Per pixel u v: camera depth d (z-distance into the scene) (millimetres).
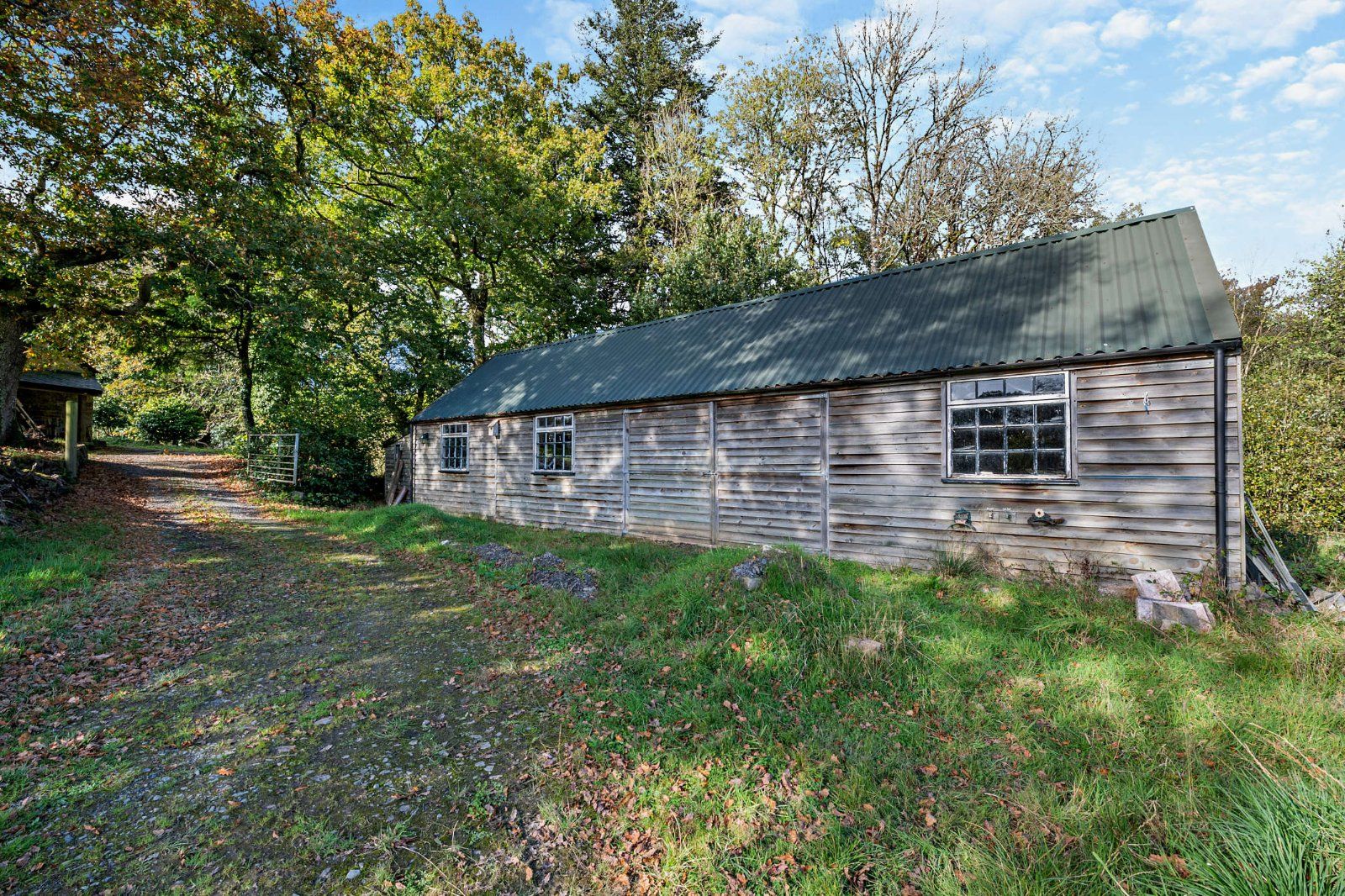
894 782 3371
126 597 6867
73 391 21875
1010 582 7094
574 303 27047
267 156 14633
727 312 13008
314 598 7379
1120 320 6941
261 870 2750
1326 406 10492
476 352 24531
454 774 3545
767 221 26797
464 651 5605
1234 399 6137
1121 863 2648
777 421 9680
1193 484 6285
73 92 10984
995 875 2564
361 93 19656
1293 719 3752
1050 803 3088
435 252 23453
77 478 14820
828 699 4332
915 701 4320
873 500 8602
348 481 19062
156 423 32062
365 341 22344
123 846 2914
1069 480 6973
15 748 3760
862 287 10828
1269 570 6293
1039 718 4055
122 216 12523
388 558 9812
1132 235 8336
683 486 11000
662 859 2822
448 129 22391
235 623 6410
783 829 3004
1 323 12945
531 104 23812
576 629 6023
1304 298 15398
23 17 10156
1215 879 2283
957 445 7867
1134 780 3246
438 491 17188
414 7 21203
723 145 26797
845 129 24547
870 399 8633
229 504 15070
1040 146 21297
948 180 21656
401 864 2785
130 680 4898
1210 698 4027
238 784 3451
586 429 12828
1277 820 2439
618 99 29234
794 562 6148
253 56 14570
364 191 22484
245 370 21344
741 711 4219
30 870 2725
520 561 8734
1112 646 5098
